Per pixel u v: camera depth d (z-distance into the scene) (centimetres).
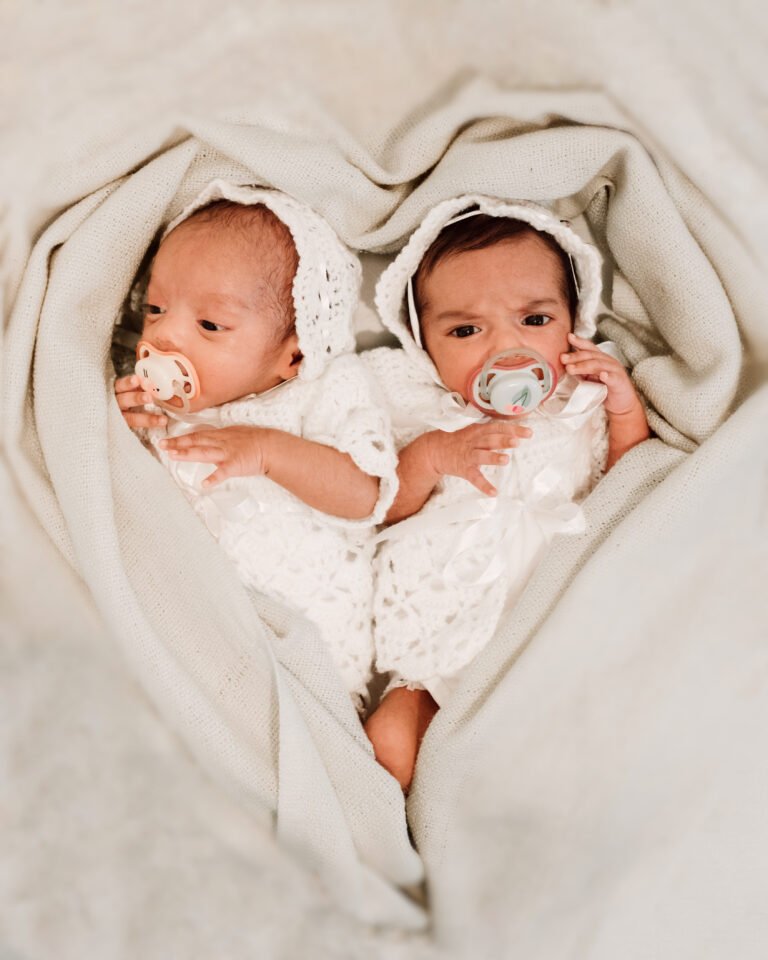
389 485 132
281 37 126
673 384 136
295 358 138
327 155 134
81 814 109
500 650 128
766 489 132
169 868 109
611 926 113
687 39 119
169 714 119
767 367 131
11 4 116
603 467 144
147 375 128
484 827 123
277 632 129
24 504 127
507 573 134
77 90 124
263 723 124
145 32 122
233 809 119
